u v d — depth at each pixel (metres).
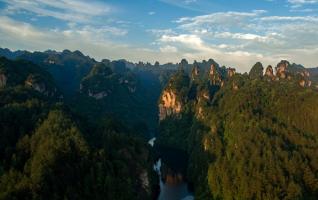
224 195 168.75
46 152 148.88
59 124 172.00
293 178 161.12
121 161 167.62
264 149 181.88
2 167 142.38
